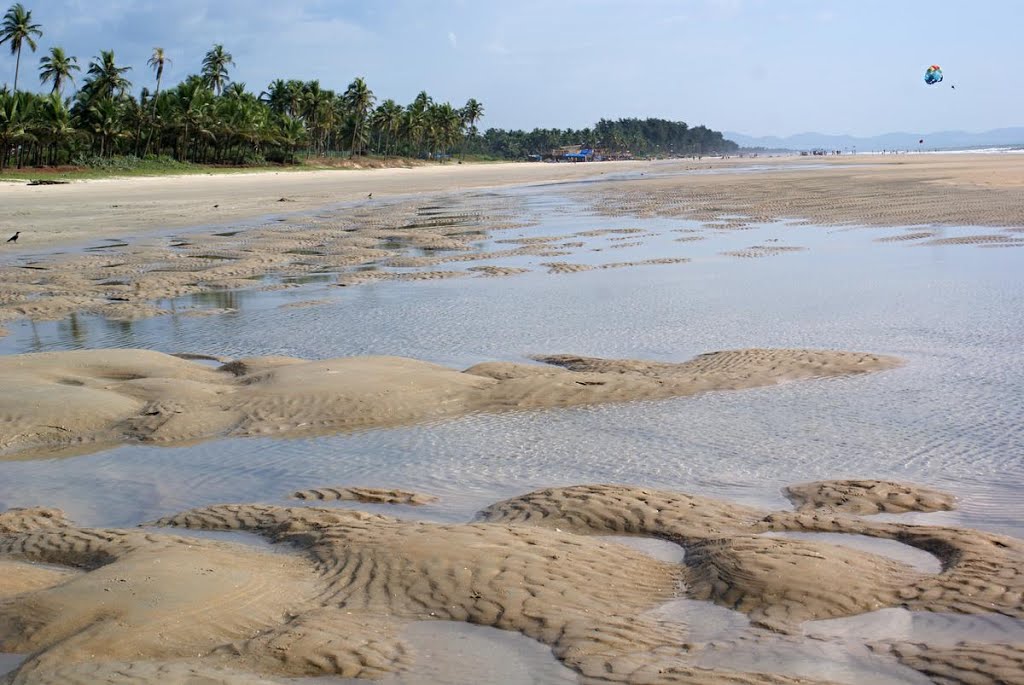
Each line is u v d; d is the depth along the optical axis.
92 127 88.25
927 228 31.09
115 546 7.68
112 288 23.44
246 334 17.64
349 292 22.28
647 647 5.74
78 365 14.26
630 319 17.86
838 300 19.02
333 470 9.99
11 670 5.59
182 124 97.38
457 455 10.35
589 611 6.21
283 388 12.55
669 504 8.32
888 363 13.72
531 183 83.38
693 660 5.58
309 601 6.50
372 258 28.50
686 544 7.54
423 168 139.88
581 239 32.25
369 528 7.74
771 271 23.30
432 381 12.88
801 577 6.53
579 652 5.66
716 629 6.01
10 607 6.30
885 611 6.17
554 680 5.38
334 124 136.75
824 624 6.02
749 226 34.78
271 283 24.00
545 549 7.13
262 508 8.59
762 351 14.42
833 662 5.54
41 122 78.75
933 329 15.97
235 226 39.72
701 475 9.47
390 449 10.62
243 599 6.43
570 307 19.30
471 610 6.23
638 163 189.38
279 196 62.50
